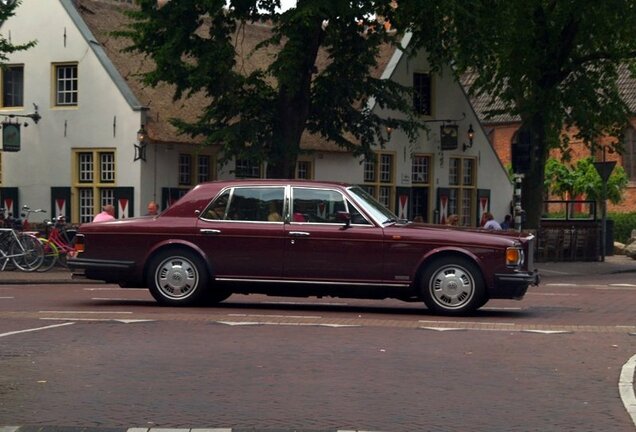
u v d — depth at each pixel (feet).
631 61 121.29
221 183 53.88
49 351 38.50
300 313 52.34
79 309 52.95
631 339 44.16
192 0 89.71
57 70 107.76
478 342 42.42
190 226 53.21
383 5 92.99
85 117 105.81
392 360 37.45
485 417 28.50
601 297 67.62
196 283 53.21
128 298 60.85
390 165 126.72
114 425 26.91
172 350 38.86
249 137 92.17
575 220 123.54
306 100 94.38
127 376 33.68
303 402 30.01
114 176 104.83
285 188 53.06
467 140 135.64
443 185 132.67
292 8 87.56
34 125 108.17
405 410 29.22
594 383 33.76
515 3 107.86
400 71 127.54
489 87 120.78
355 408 29.35
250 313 51.44
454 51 101.55
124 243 53.78
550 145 123.34
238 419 27.76
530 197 118.52
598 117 120.06
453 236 51.55
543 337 44.29
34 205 108.58
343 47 94.84
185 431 26.30
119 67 107.55
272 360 36.96
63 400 29.96
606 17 112.47
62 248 86.53
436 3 93.20
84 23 106.32
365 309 56.08
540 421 28.17
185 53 92.58
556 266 114.62
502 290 51.26
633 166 194.08
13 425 26.84
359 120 97.86
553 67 116.88
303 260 52.21
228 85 91.71
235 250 52.75
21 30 108.47
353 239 51.85
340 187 53.01
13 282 77.71
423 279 51.62
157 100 107.45
